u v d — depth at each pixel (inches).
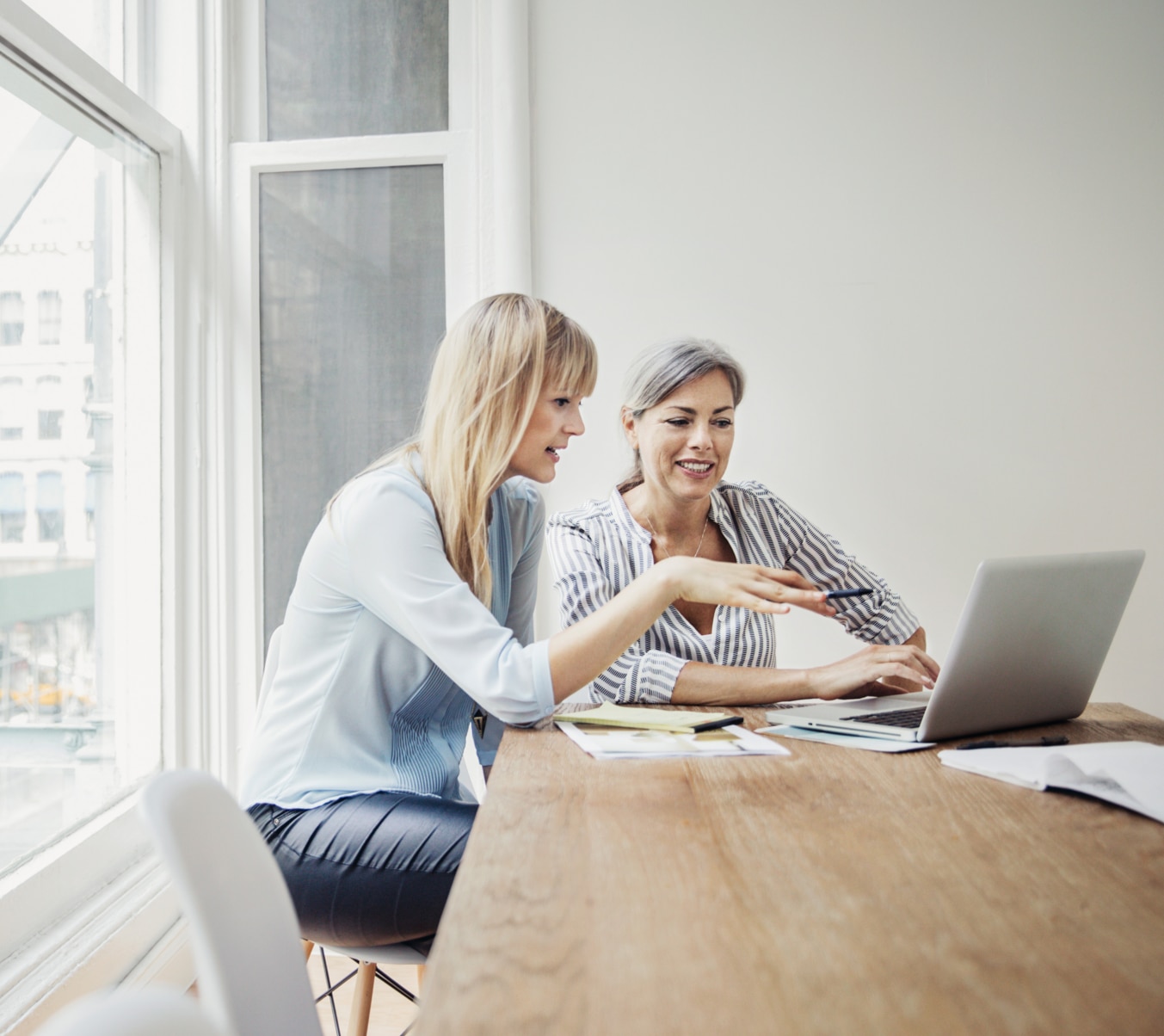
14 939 62.1
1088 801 34.3
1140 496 89.7
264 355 94.9
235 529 93.4
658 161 92.0
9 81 66.3
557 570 64.3
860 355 90.9
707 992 19.5
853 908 24.0
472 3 94.2
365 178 95.0
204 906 23.2
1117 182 90.0
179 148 90.4
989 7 90.4
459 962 20.9
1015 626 42.3
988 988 19.7
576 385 51.9
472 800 56.5
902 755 41.3
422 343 94.5
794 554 72.4
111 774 80.5
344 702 48.4
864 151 91.0
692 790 35.4
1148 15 89.7
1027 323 90.2
